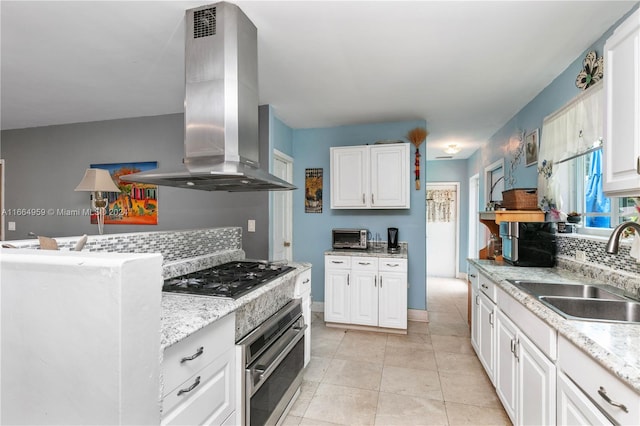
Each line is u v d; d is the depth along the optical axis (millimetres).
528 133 3246
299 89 2895
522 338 1693
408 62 2377
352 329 3555
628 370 906
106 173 3094
